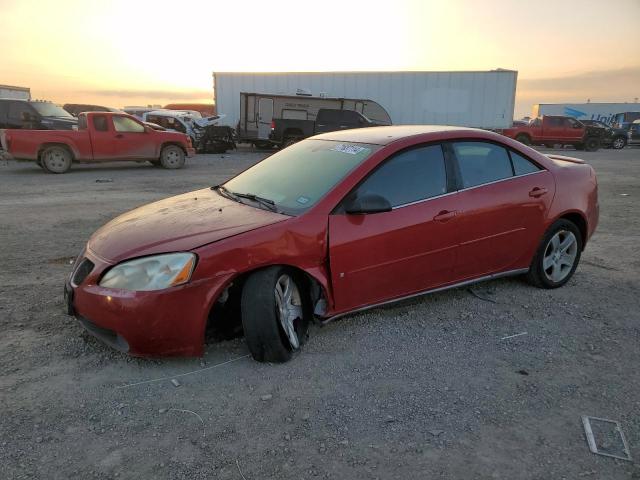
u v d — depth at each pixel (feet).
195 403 9.36
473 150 13.44
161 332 9.86
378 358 11.00
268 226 10.60
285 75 77.46
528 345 11.64
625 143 100.32
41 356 10.98
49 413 9.03
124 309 9.75
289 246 10.60
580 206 15.01
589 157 75.92
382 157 12.05
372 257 11.58
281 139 74.33
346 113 73.36
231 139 74.59
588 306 13.85
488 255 13.48
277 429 8.63
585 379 10.22
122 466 7.76
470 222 12.89
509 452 8.05
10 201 30.71
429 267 12.51
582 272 16.85
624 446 8.18
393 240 11.77
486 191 13.21
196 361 10.82
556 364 10.81
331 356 11.07
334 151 13.09
